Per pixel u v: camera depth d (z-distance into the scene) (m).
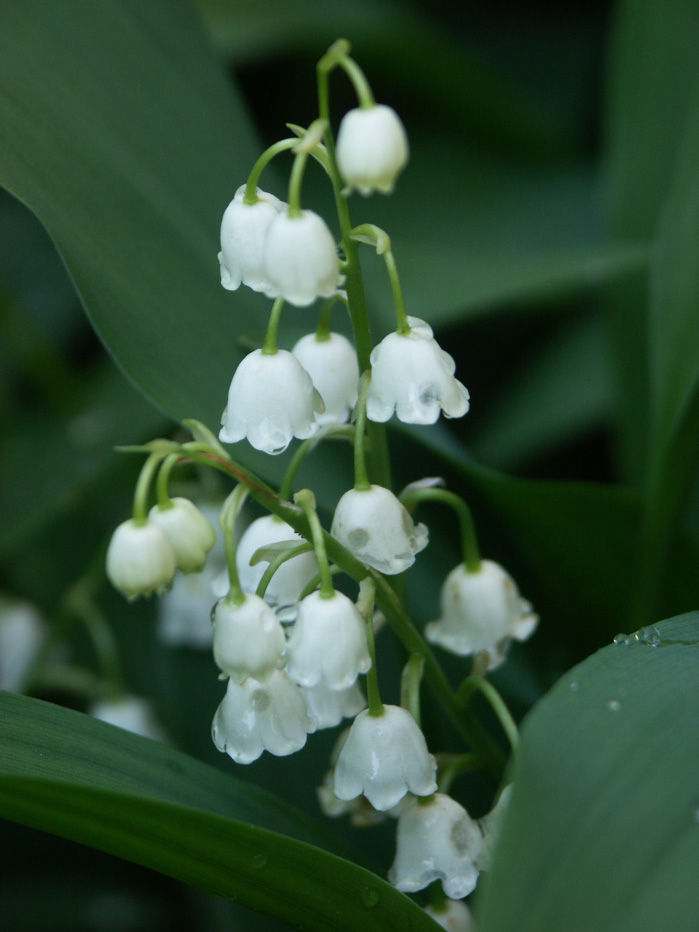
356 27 0.40
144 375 0.26
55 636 0.31
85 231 0.26
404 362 0.24
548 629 0.29
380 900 0.24
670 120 0.33
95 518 0.35
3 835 0.31
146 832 0.23
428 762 0.24
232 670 0.23
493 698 0.25
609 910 0.21
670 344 0.28
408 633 0.25
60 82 0.27
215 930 0.29
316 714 0.25
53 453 0.33
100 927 0.31
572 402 0.37
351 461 0.28
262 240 0.24
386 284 0.32
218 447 0.23
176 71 0.28
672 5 0.34
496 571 0.26
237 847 0.23
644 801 0.22
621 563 0.28
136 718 0.31
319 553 0.23
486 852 0.25
